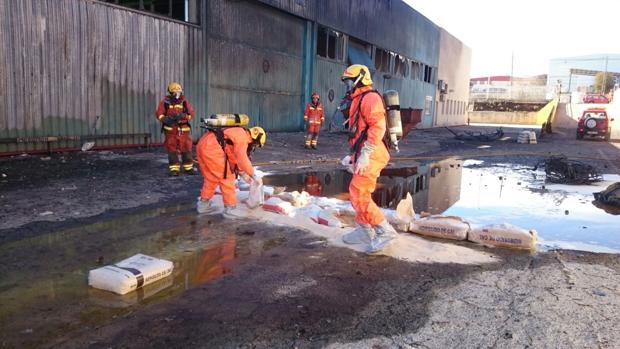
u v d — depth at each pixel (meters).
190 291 3.44
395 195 8.03
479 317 3.10
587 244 5.00
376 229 4.40
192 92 14.28
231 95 16.20
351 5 24.12
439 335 2.85
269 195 6.54
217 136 5.44
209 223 5.36
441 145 19.86
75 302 3.21
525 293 3.52
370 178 4.23
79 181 7.61
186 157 8.74
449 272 3.94
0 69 9.29
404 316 3.10
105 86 11.52
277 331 2.86
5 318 2.95
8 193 6.51
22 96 9.74
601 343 2.78
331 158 13.04
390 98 4.26
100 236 4.77
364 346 2.70
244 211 5.66
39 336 2.74
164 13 15.81
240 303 3.25
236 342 2.71
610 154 16.41
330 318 3.05
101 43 11.31
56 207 5.86
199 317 3.02
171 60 13.38
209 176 5.62
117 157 10.66
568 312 3.20
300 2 19.50
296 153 13.85
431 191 8.45
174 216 5.66
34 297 3.28
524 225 5.88
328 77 22.88
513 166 12.51
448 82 45.34
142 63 12.46
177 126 8.45
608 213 6.65
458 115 50.22
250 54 17.03
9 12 9.36
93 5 11.03
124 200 6.43
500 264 4.18
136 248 4.42
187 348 2.64
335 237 4.86
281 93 19.33
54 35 10.25
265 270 3.91
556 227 5.80
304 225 5.28
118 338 2.73
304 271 3.90
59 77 10.45
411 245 4.64
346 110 4.41
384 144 4.25
